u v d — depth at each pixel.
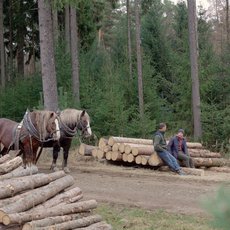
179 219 8.55
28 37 37.19
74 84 23.27
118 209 9.44
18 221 6.15
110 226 7.39
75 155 17.47
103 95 23.86
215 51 26.81
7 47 38.62
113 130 23.12
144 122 22.98
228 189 1.36
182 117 24.86
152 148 15.76
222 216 1.31
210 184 12.29
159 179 13.23
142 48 31.11
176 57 25.36
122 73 27.12
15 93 26.30
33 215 6.43
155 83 26.52
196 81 22.17
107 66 25.86
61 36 30.05
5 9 36.06
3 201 6.52
